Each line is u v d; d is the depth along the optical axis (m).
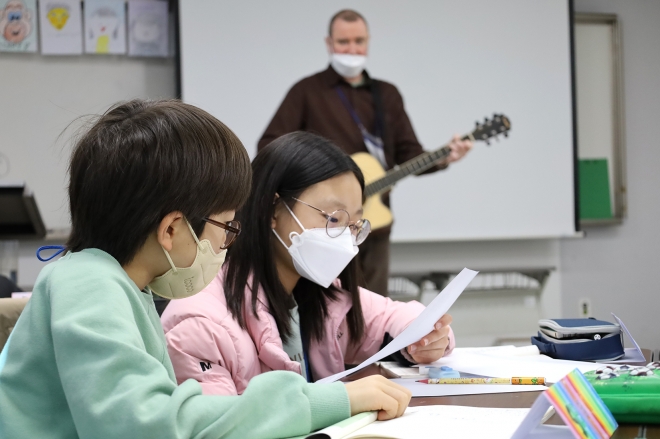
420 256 3.98
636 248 4.36
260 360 1.19
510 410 0.86
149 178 0.76
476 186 3.92
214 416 0.67
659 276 4.39
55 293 0.71
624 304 4.33
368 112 3.62
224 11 3.54
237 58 3.55
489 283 4.02
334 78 3.61
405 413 0.86
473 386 1.04
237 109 3.55
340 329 1.41
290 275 1.34
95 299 0.71
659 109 4.41
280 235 1.29
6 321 1.13
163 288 0.84
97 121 0.82
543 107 4.00
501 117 3.47
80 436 0.65
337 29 3.62
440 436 0.74
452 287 1.15
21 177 3.43
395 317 1.42
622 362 1.24
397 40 3.77
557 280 4.21
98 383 0.65
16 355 0.72
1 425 0.69
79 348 0.67
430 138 3.82
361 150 3.58
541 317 4.06
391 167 3.65
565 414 0.67
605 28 4.29
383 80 3.73
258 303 1.20
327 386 0.80
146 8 3.54
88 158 0.78
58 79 3.47
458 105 3.87
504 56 3.94
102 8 3.49
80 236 0.79
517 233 3.97
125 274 0.77
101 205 0.77
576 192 4.04
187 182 0.77
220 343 1.08
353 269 1.38
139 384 0.65
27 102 3.44
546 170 4.00
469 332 3.93
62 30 3.45
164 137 0.77
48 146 3.45
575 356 1.27
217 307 1.14
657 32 4.41
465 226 3.91
